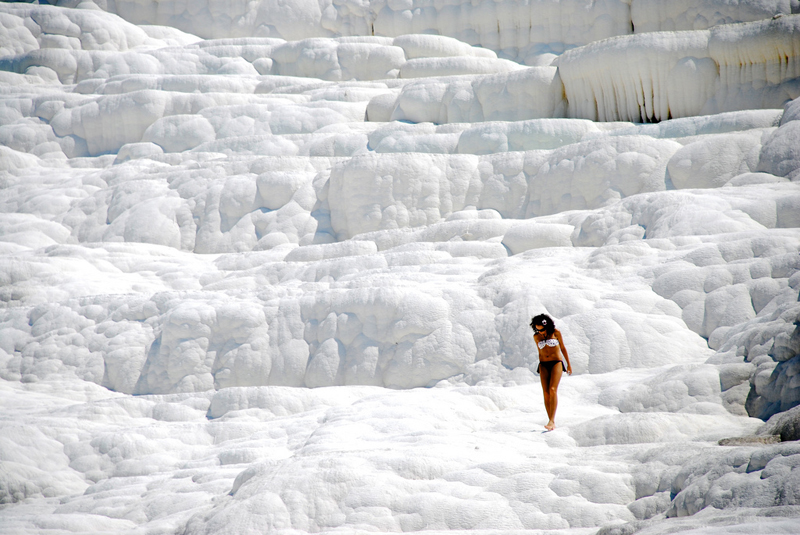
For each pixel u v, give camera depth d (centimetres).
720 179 4266
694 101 5447
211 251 5431
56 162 7038
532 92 6144
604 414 2184
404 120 6500
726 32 5250
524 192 5066
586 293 3059
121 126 7206
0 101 7475
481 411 2317
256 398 2859
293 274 4350
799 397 1838
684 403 2117
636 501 1352
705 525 987
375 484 1477
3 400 3116
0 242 5297
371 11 9544
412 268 3869
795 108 4303
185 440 2575
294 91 7512
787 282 2733
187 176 5866
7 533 1775
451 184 5216
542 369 2012
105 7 10100
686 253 3170
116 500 2034
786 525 886
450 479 1502
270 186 5531
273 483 1538
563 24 8500
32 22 8856
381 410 2244
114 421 2838
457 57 7469
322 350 3344
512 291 3184
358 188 5269
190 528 1573
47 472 2373
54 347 3703
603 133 5297
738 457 1232
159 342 3609
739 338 2361
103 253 4981
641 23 7912
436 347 3106
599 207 4647
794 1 6950
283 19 9738
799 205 3369
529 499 1398
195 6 10050
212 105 7156
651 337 2780
